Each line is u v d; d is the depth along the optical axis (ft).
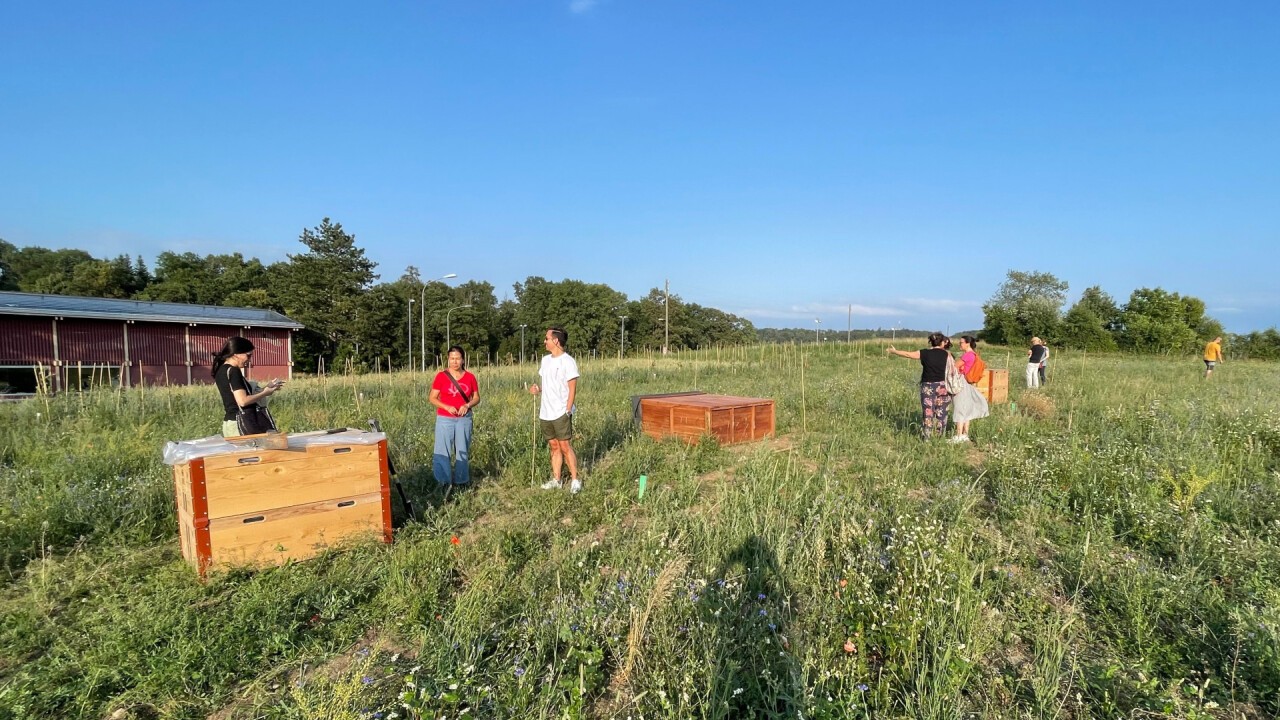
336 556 14.94
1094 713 9.80
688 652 10.44
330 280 168.66
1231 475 21.07
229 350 17.15
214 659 10.71
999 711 9.74
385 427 31.40
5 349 81.97
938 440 27.89
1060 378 61.98
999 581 13.24
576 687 9.59
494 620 12.03
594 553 15.06
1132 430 28.99
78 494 17.88
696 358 90.22
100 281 200.85
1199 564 13.99
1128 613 12.14
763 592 13.03
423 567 14.32
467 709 9.18
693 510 18.45
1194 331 174.40
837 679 10.12
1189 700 9.92
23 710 9.43
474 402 21.27
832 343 110.63
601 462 24.29
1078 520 17.69
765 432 30.71
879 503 18.39
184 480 14.44
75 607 12.74
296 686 9.70
